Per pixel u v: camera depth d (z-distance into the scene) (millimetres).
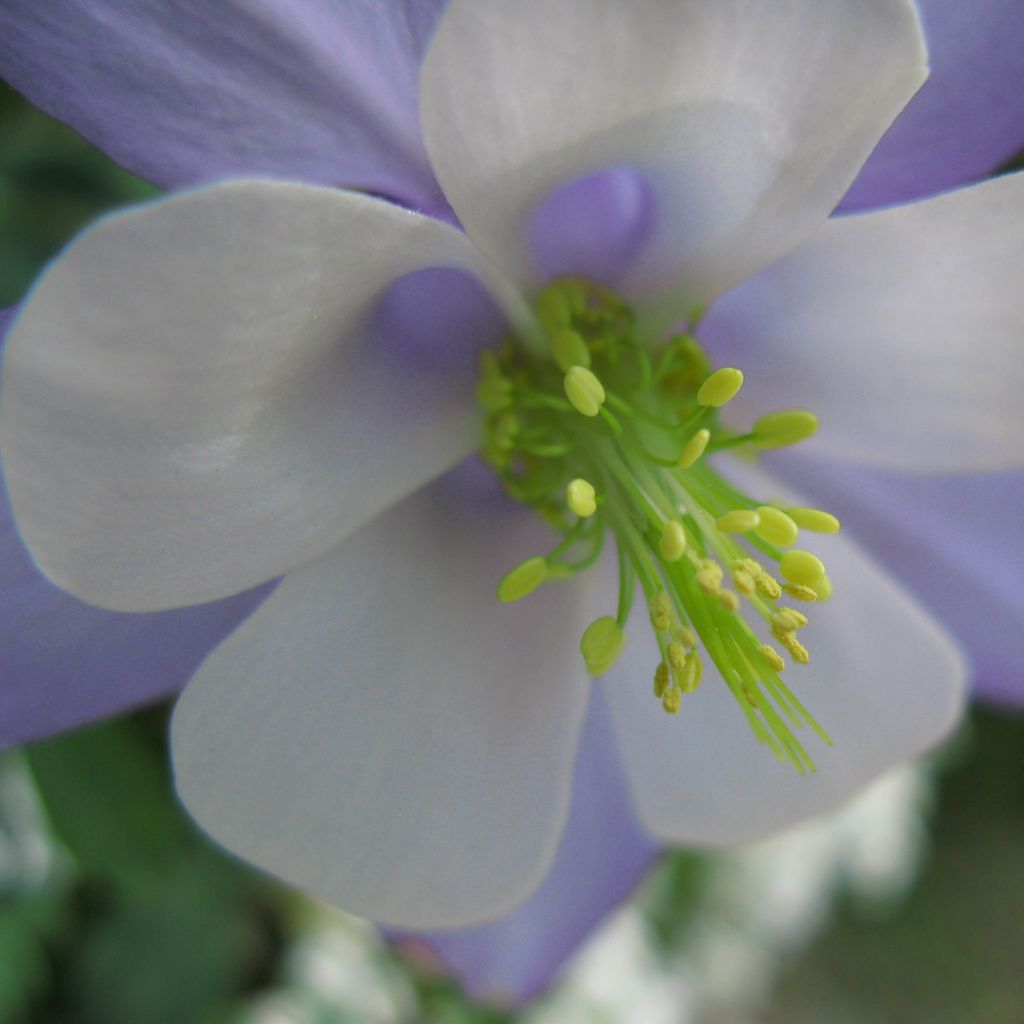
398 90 85
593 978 161
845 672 104
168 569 84
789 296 95
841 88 80
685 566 96
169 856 121
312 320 81
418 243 84
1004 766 296
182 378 77
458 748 97
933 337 94
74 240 71
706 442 95
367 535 93
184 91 84
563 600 100
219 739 90
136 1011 158
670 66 79
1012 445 98
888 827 181
